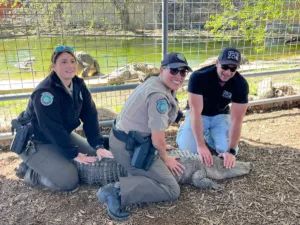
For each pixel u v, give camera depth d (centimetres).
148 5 443
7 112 473
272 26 661
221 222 248
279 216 254
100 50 780
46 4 406
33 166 280
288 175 310
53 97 260
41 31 423
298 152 355
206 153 308
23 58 804
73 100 276
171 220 251
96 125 302
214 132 346
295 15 625
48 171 278
